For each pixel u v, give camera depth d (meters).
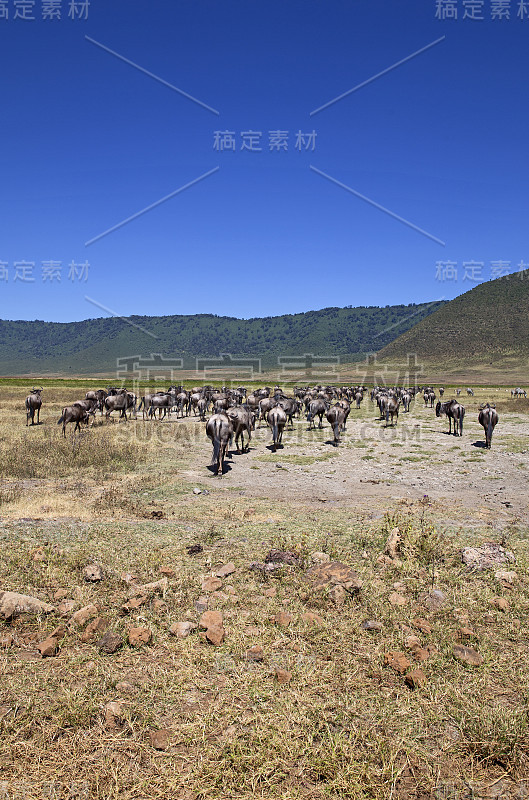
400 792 3.22
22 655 4.60
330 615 5.46
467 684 4.31
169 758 3.43
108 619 5.20
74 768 3.33
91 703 3.90
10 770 3.29
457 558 7.10
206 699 4.08
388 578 6.51
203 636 4.96
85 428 23.08
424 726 3.82
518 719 3.83
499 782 3.34
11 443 17.38
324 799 3.15
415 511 10.13
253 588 6.08
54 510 9.61
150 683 4.23
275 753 3.47
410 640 4.89
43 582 6.04
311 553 7.21
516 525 9.22
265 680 4.32
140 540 7.82
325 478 14.05
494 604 5.76
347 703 4.04
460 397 52.31
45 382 77.69
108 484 12.40
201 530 8.48
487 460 16.86
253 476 14.17
